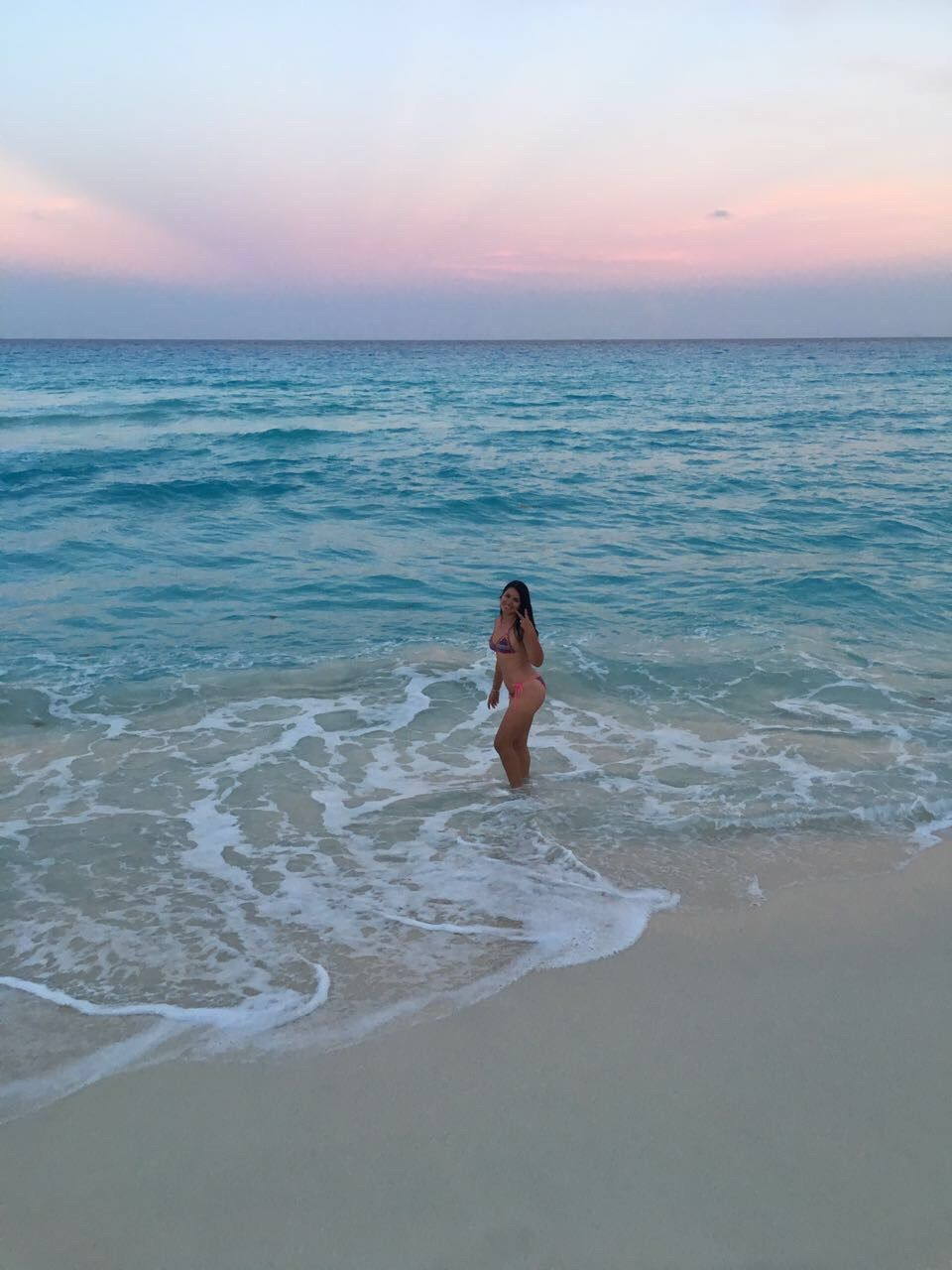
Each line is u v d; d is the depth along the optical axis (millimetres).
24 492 18484
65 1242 2891
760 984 4219
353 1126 3365
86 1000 4082
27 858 5355
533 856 5395
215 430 32281
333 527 16016
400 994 4129
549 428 34219
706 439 30484
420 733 7398
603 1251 2844
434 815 5961
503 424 35938
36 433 30359
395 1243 2881
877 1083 3586
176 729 7414
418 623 10516
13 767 6652
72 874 5184
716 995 4137
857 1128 3352
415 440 29797
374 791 6340
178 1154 3240
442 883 5102
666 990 4168
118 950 4469
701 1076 3623
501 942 4539
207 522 16203
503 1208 3008
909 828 5797
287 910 4828
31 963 4352
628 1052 3760
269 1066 3678
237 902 4906
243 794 6262
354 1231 2928
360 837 5652
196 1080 3602
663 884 5102
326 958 4402
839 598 11562
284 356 141500
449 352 179875
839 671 8906
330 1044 3807
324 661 9156
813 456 25750
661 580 12492
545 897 4953
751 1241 2875
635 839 5613
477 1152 3240
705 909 4852
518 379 73375
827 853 5461
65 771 6602
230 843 5562
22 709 7801
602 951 4469
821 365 104938
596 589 12023
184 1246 2879
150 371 79000
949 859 5406
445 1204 3027
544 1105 3461
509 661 6309
